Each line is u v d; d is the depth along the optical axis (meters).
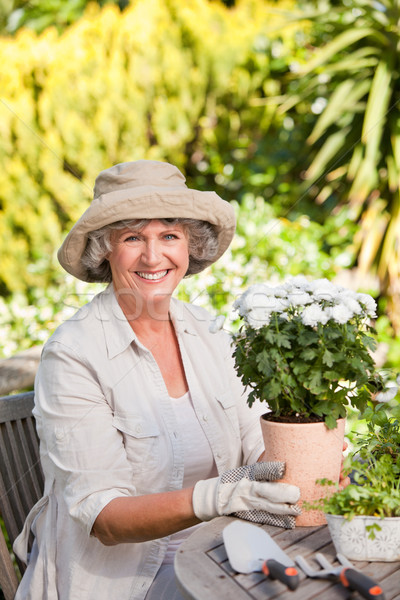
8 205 4.82
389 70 4.71
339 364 1.20
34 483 1.65
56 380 1.42
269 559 1.04
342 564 1.07
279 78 5.68
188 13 5.21
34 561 1.47
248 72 5.54
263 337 1.23
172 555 1.44
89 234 1.51
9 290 4.84
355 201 4.60
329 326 1.24
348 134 4.95
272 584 1.02
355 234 4.82
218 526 1.22
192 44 5.27
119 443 1.42
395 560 1.08
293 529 1.21
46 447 1.46
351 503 1.08
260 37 5.58
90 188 4.96
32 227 4.84
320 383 1.19
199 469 1.53
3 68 4.92
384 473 1.16
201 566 1.08
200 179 5.83
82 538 1.38
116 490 1.35
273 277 3.89
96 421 1.40
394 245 4.65
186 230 1.57
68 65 4.96
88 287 3.86
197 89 5.34
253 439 1.61
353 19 5.18
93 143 4.98
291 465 1.21
